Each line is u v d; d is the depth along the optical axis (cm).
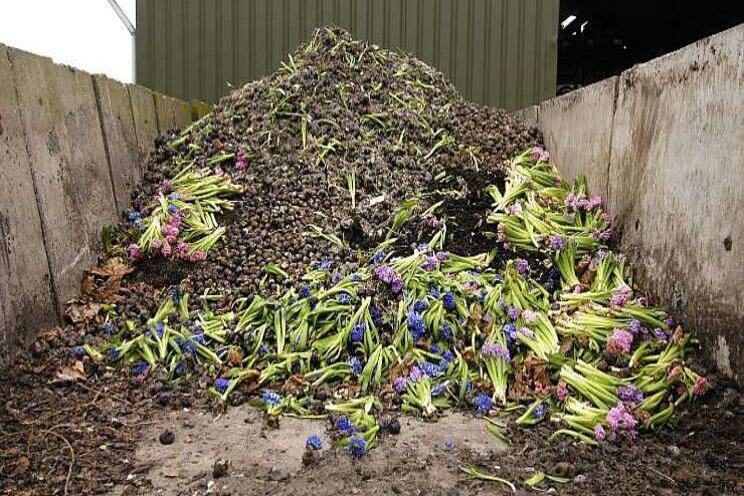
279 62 670
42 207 302
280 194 398
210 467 209
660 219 306
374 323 296
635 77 335
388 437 231
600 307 297
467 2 673
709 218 267
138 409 250
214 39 664
